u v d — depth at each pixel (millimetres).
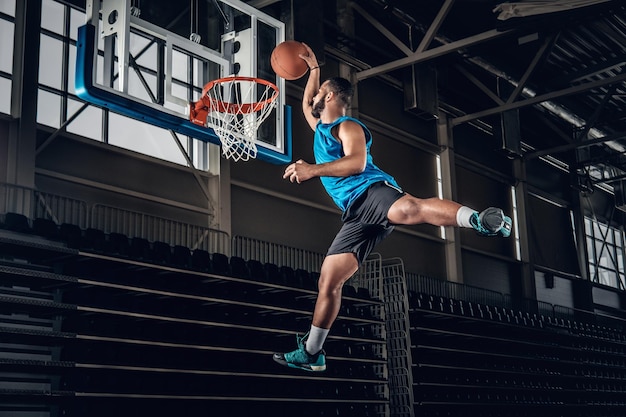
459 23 20969
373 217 4676
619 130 27297
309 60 5578
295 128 17719
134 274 12789
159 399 12336
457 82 23109
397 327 17391
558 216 26562
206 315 13656
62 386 11477
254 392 13867
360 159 4516
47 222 11852
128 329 12430
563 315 25438
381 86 20438
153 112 9430
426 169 21500
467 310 19984
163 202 14695
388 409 16391
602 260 28266
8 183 11938
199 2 14039
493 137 24250
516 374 20922
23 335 10852
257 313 14656
